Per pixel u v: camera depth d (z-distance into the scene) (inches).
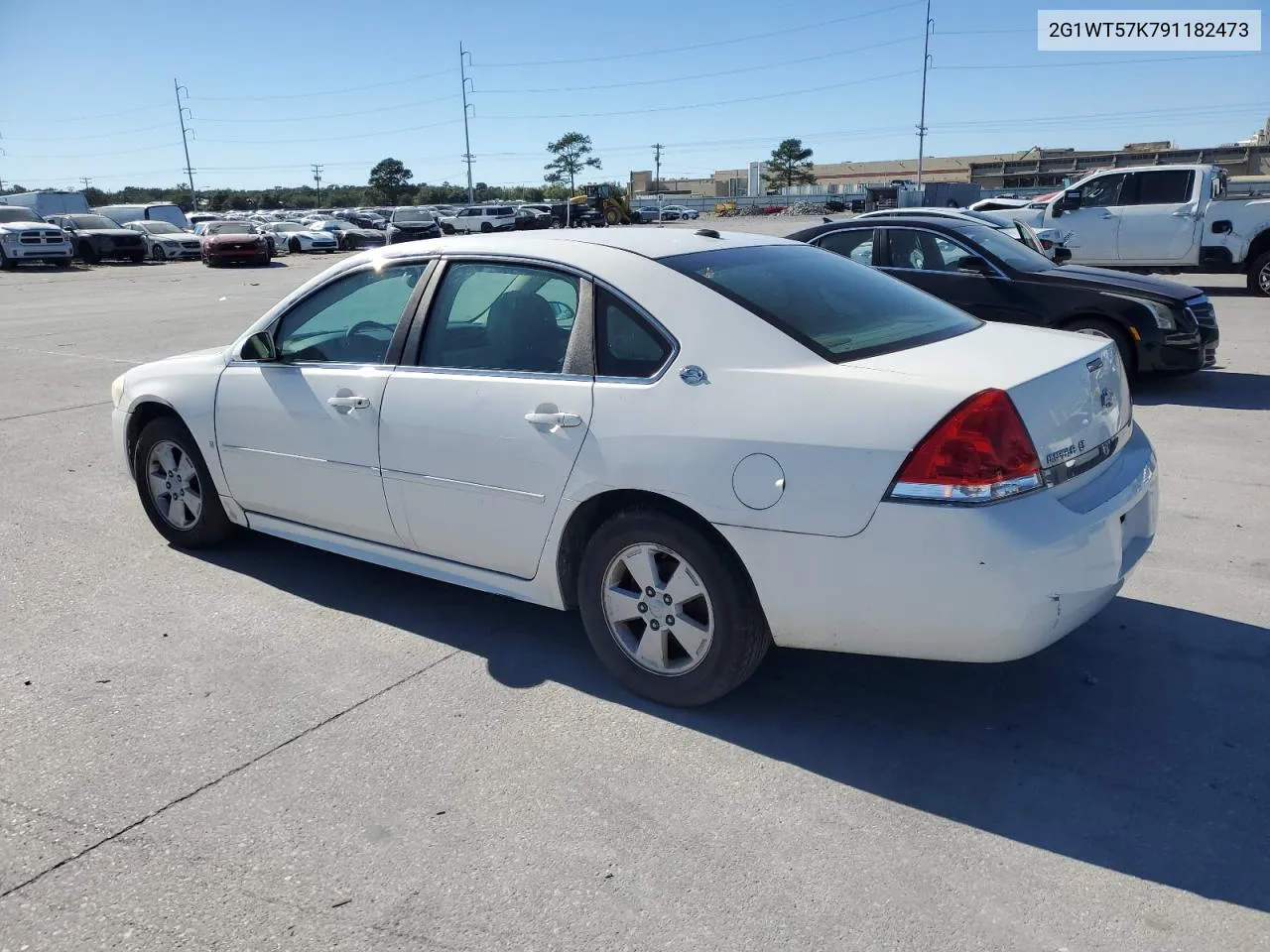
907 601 119.5
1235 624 164.9
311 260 1403.8
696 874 108.1
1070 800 119.9
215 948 98.7
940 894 104.2
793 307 139.3
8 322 633.6
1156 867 107.9
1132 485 132.9
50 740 136.6
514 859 111.1
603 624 145.2
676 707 142.3
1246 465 254.5
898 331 142.6
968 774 125.6
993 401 117.0
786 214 2947.8
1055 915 100.9
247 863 111.2
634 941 98.6
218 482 192.2
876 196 2267.5
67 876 109.3
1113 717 138.3
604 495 139.7
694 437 129.6
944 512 115.7
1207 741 132.0
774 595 127.2
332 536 178.4
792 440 123.0
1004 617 116.6
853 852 111.3
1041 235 551.5
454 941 99.1
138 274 1139.3
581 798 121.9
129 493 250.8
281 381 177.0
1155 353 329.4
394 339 163.8
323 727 139.0
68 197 1509.6
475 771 128.0
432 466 155.8
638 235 158.4
